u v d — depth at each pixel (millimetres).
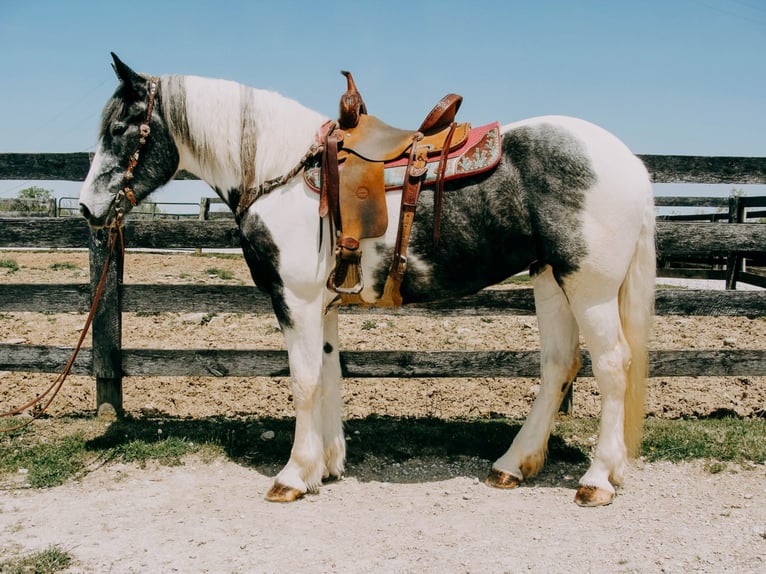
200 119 3111
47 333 5988
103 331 4098
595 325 2873
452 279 2994
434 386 4984
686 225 4047
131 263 11109
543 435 3273
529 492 3146
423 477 3354
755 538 2600
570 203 2773
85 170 4234
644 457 3490
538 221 2830
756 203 8523
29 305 4125
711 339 6398
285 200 2980
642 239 2889
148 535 2695
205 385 4953
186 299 4145
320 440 3162
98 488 3197
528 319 7250
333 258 2984
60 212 13781
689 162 4102
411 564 2451
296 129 3074
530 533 2697
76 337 5855
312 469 3117
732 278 8344
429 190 2883
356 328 6652
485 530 2732
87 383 4887
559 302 3232
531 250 2938
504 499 3062
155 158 3191
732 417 4195
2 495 3102
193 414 4285
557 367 3260
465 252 2914
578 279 2830
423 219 2885
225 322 6734
